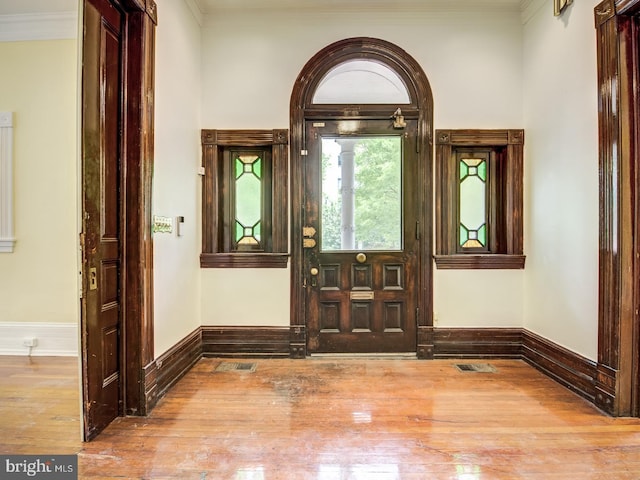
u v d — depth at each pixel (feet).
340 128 10.53
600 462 5.56
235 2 9.98
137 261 7.02
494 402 7.57
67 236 10.66
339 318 10.57
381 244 10.60
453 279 10.43
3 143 10.54
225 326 10.44
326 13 10.34
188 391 8.11
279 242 10.48
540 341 9.39
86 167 5.96
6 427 6.50
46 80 10.54
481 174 10.82
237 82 10.44
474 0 9.95
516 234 10.34
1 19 10.39
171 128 8.41
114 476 5.20
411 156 10.50
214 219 10.48
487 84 10.39
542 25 9.38
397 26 10.39
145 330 7.13
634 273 6.90
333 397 7.79
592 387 7.50
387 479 5.15
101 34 6.35
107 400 6.58
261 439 6.15
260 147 10.82
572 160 8.22
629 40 6.87
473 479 5.16
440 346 10.39
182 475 5.22
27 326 10.68
